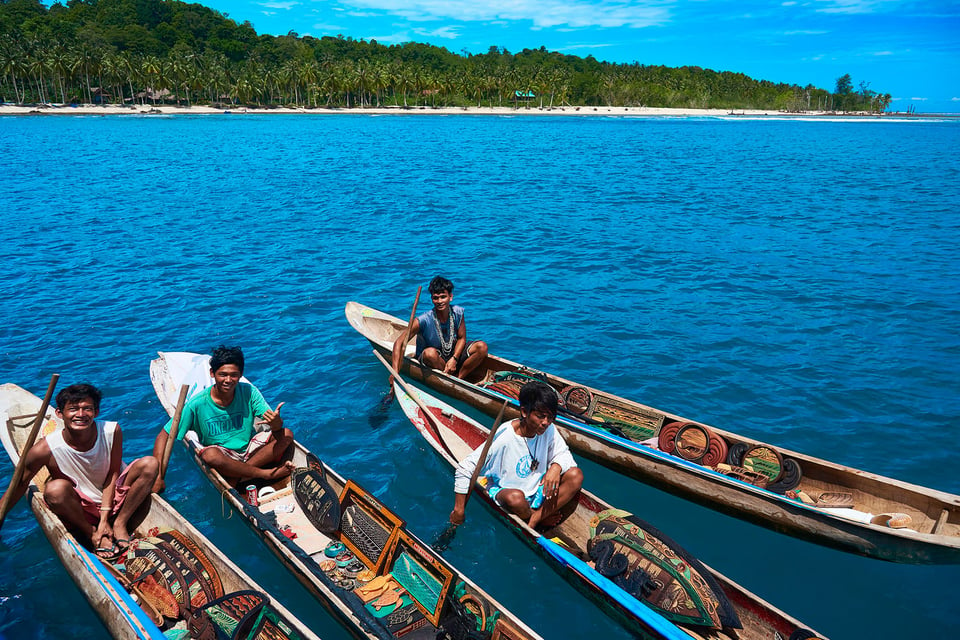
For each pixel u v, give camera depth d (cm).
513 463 588
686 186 2983
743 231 1984
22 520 627
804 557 601
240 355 623
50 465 561
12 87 10412
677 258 1656
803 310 1266
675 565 515
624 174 3453
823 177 3369
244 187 2800
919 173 3566
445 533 615
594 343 1102
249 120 9081
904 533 551
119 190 2655
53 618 512
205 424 644
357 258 1641
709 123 10475
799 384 952
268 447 667
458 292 1376
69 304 1255
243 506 596
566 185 2994
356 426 814
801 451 779
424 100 13375
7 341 1066
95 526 589
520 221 2127
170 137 5647
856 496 634
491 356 919
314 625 510
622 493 698
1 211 2161
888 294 1356
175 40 13300
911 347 1084
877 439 806
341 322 1181
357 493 577
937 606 541
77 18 13775
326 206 2369
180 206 2320
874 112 17738
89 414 548
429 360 888
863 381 962
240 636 455
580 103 14712
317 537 593
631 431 768
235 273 1490
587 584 528
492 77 13412
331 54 14425
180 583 503
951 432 822
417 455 751
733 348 1083
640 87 14700
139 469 574
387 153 4500
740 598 493
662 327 1178
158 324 1157
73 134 5850
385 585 527
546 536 609
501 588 551
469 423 739
